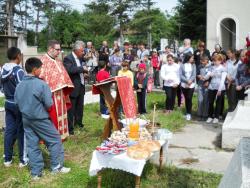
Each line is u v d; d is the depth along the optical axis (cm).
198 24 3456
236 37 2103
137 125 538
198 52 1127
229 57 1024
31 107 538
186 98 996
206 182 548
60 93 692
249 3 2067
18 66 592
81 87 822
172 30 4362
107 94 680
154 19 4747
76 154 677
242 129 710
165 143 580
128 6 4731
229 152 709
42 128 554
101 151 479
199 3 3391
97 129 857
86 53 1639
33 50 2323
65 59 794
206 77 974
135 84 1026
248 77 949
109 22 4738
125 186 529
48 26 5197
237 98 963
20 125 602
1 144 737
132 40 4825
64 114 704
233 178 262
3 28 4538
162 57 1675
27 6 5103
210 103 977
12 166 618
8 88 592
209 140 792
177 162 646
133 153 474
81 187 531
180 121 964
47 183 546
